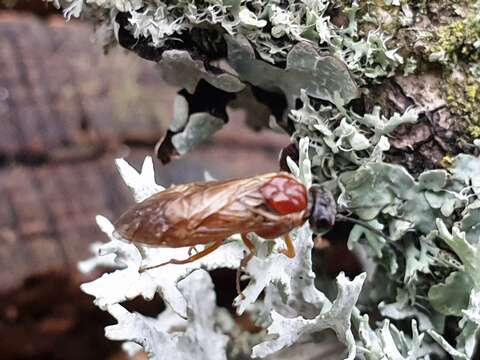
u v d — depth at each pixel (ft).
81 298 0.18
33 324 0.18
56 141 0.19
